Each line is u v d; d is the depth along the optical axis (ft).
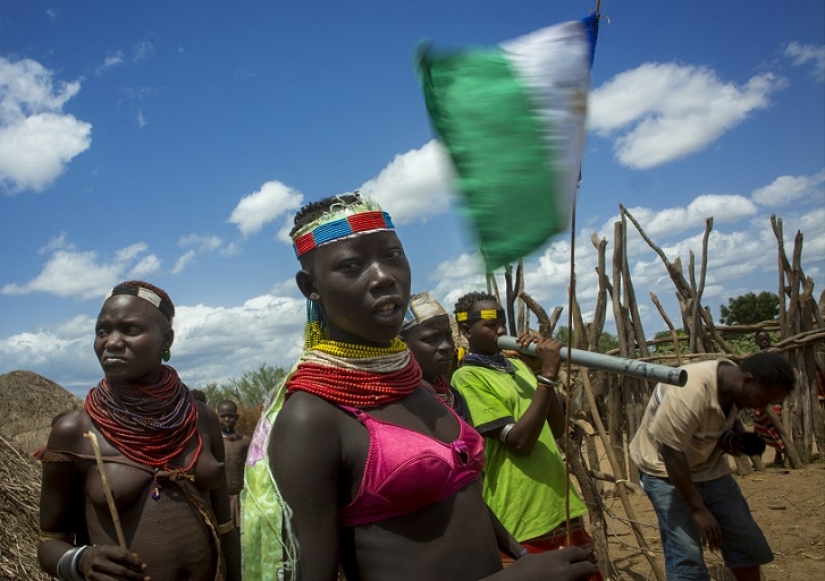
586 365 10.16
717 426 12.62
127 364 8.35
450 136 4.31
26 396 23.71
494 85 4.31
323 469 5.05
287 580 4.82
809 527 19.83
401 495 5.09
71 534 8.56
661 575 15.74
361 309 5.37
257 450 5.25
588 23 4.34
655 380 9.22
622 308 27.04
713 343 31.07
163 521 8.23
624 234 27.30
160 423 8.46
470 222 4.25
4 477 13.79
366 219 5.52
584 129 4.27
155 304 8.75
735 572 13.34
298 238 5.73
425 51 4.32
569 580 4.98
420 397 5.90
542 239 4.20
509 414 11.25
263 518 4.92
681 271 30.14
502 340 11.57
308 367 5.42
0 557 12.12
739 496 13.29
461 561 5.19
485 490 11.21
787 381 12.11
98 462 7.69
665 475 13.33
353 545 5.24
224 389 49.78
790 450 27.81
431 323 10.85
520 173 4.23
